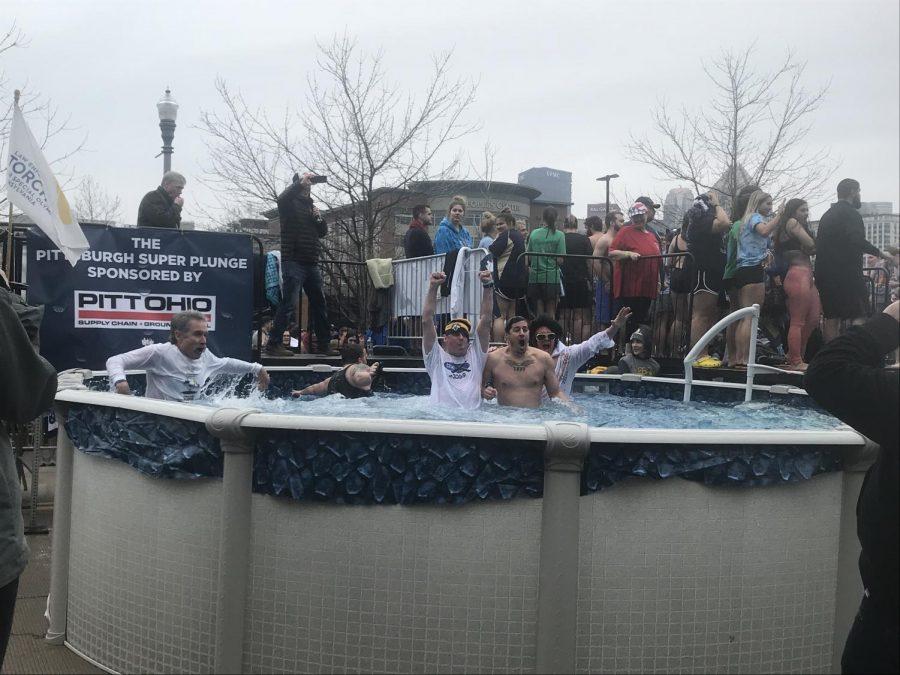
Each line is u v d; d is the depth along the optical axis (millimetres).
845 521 2844
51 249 6723
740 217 7734
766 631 2754
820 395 2125
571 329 8984
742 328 7508
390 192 17797
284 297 8398
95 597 3285
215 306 7246
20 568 2434
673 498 2672
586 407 5750
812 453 2781
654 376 7441
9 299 2471
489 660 2643
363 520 2672
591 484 2625
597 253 9094
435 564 2645
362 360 6480
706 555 2689
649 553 2658
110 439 3197
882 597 2045
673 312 8484
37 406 2484
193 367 5352
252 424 2680
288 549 2730
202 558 2859
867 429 2051
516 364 5707
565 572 2588
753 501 2730
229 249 7281
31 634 3676
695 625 2688
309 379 7195
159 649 2990
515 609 2639
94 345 6863
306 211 8516
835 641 2844
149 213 7527
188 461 2855
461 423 2641
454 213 9539
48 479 6453
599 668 2643
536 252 8633
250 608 2768
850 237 7406
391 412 5023
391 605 2662
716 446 2674
